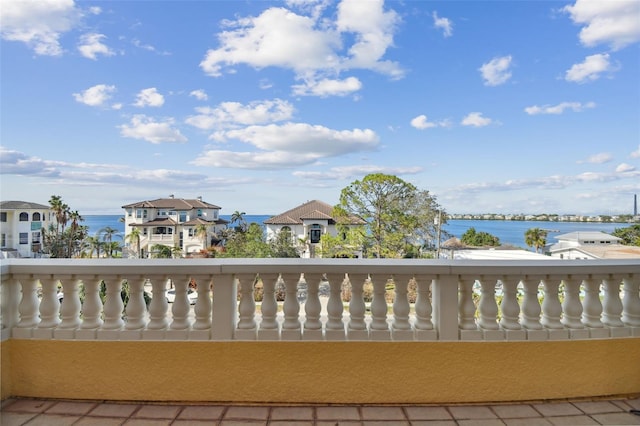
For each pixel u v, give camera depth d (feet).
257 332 6.93
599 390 7.07
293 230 96.94
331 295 7.06
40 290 7.34
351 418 6.43
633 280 7.32
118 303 7.14
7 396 6.92
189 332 6.91
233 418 6.39
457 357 6.92
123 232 111.65
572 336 7.04
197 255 90.33
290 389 6.90
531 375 6.97
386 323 7.05
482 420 6.37
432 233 61.41
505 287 7.16
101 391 6.91
